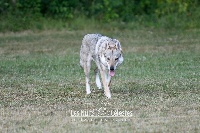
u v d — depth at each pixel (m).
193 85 37.56
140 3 75.06
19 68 46.75
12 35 67.56
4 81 40.34
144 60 49.81
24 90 36.53
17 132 25.86
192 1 74.12
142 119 27.92
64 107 30.94
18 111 30.03
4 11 71.81
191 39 62.91
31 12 72.00
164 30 69.44
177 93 34.72
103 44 33.44
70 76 42.44
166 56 52.03
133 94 34.50
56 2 73.12
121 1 74.00
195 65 46.75
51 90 36.44
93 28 70.88
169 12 73.81
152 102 31.84
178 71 43.84
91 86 38.06
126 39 63.81
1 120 28.03
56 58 52.25
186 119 27.81
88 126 26.67
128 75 42.31
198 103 31.55
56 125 26.97
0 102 32.66
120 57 33.44
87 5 74.75
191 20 71.69
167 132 25.56
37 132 25.78
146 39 63.56
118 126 26.67
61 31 69.69
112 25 71.12
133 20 73.25
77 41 63.12
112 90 36.12
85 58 35.66
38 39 64.75
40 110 30.27
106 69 33.66
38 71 45.09
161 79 40.22
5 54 55.50
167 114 28.88
